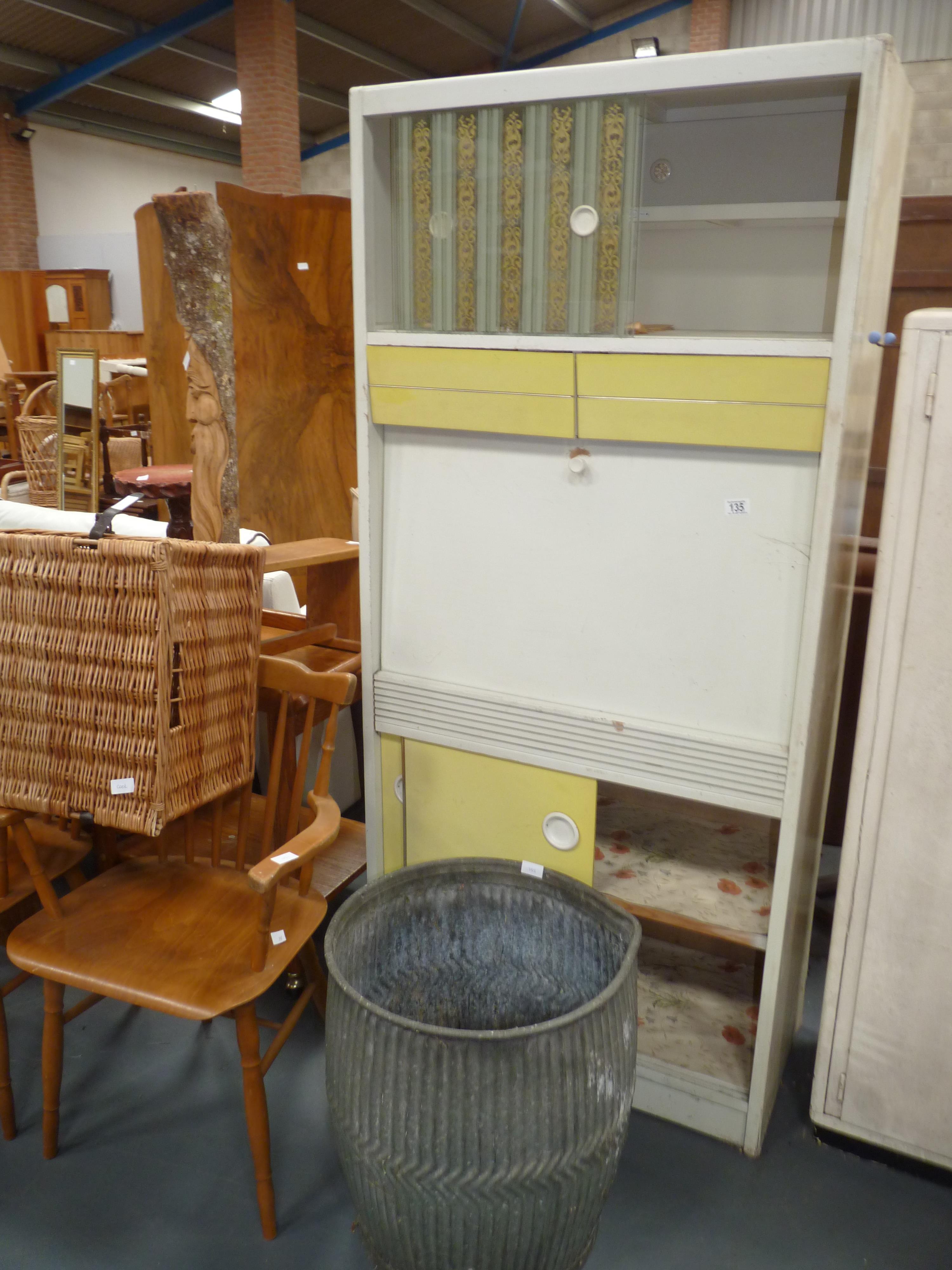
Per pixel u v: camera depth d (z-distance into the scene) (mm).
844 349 1302
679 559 1511
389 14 8883
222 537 2207
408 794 1854
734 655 1506
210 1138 1762
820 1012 2127
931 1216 1630
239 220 2855
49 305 10039
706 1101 1756
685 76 1314
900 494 1396
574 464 1546
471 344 1540
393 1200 1337
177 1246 1547
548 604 1631
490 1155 1266
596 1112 1312
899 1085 1640
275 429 3096
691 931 1804
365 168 1559
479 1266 1368
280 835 2072
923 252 2719
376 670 1819
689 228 1861
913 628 1433
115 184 11484
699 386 1398
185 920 1655
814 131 1715
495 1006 1764
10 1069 1843
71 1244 1546
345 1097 1335
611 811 2129
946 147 7367
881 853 1543
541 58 10336
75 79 9398
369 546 1735
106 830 1967
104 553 1412
